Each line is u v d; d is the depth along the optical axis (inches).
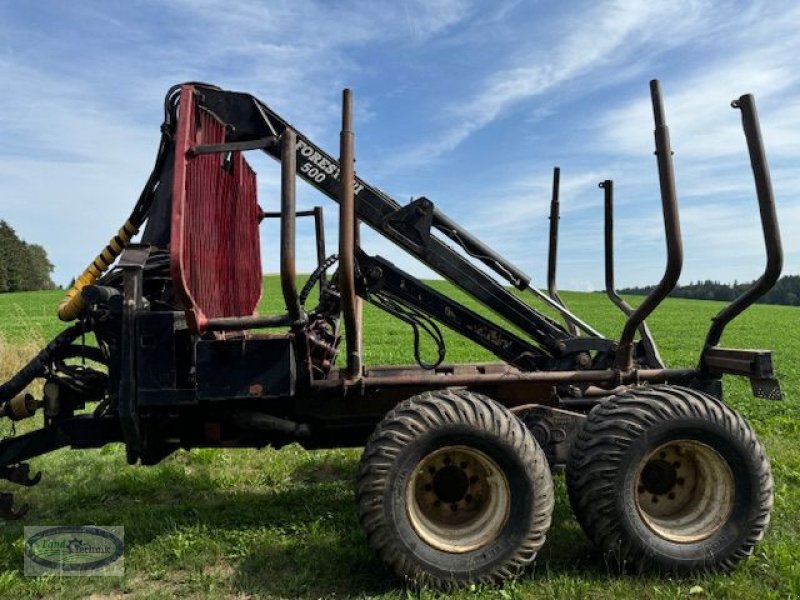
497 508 151.6
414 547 144.9
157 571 161.5
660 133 162.7
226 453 268.5
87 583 156.2
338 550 166.7
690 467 161.6
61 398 188.1
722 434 154.1
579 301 2196.1
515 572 147.7
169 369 159.2
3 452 180.4
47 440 179.9
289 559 165.8
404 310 206.2
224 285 190.9
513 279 209.8
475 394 157.0
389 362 605.9
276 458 261.0
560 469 209.2
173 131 183.2
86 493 221.9
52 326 1125.7
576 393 197.6
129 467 250.7
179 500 219.1
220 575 159.2
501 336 210.7
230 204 198.4
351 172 155.1
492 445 149.0
